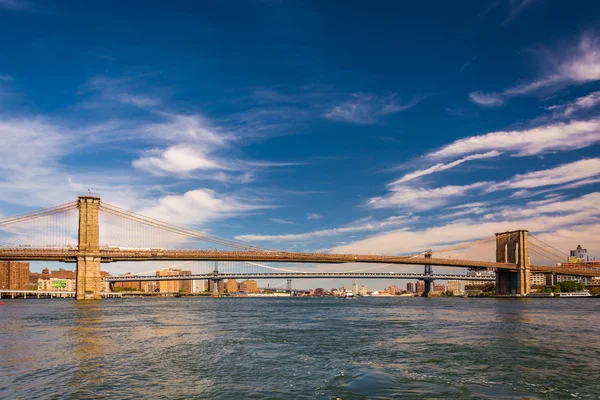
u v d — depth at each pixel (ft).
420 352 115.44
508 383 83.30
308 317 238.68
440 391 77.97
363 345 127.54
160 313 273.54
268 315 257.34
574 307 360.69
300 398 74.59
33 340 137.39
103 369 95.25
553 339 139.54
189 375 90.02
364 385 81.87
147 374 90.89
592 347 123.34
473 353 113.70
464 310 312.91
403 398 74.13
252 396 75.87
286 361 103.65
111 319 219.61
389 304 473.26
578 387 80.89
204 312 290.15
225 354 112.78
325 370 93.91
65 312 286.46
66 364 100.17
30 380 86.02
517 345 126.72
